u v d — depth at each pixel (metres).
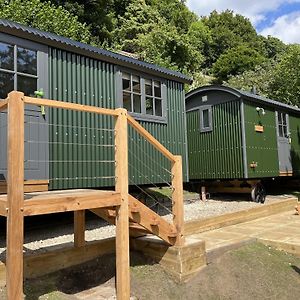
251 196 10.18
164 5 32.88
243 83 25.05
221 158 10.51
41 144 5.63
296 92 18.09
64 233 5.90
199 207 9.04
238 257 5.29
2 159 5.12
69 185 5.99
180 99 8.41
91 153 6.40
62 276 4.43
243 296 4.43
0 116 5.14
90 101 6.45
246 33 46.56
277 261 5.29
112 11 24.27
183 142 8.30
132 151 7.08
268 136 10.98
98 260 4.90
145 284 4.52
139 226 5.05
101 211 4.78
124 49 22.62
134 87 7.32
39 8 13.92
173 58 24.42
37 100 3.38
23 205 3.22
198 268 4.91
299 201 10.67
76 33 15.08
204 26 42.09
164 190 10.33
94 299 4.11
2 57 5.29
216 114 10.72
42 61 5.77
